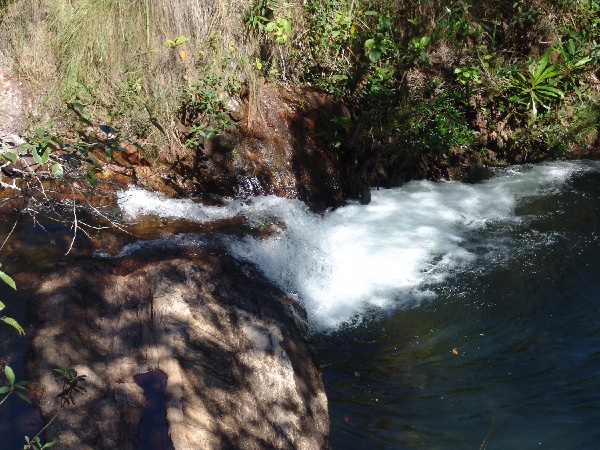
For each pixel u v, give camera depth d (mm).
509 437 3121
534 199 5094
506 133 5574
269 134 4773
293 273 4012
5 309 3125
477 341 3732
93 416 2680
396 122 5129
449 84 5461
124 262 3615
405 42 5527
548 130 5656
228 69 4793
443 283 4152
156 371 2930
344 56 5266
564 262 4359
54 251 3654
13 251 3613
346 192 4914
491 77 5543
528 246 4516
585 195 5141
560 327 3824
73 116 4453
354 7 5355
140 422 2703
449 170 5355
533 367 3541
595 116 5770
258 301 3518
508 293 4086
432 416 3236
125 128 4520
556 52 5906
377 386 3406
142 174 4441
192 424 2695
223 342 3137
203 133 4492
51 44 4629
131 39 4656
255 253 3982
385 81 5160
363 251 4383
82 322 3111
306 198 4703
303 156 4816
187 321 3170
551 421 3201
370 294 4051
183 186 4484
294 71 5129
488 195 5137
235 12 4879
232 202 4484
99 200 4184
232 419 2818
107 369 2916
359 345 3691
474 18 5824
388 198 5039
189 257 3756
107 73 4613
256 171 4652
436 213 4867
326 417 3125
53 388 2744
